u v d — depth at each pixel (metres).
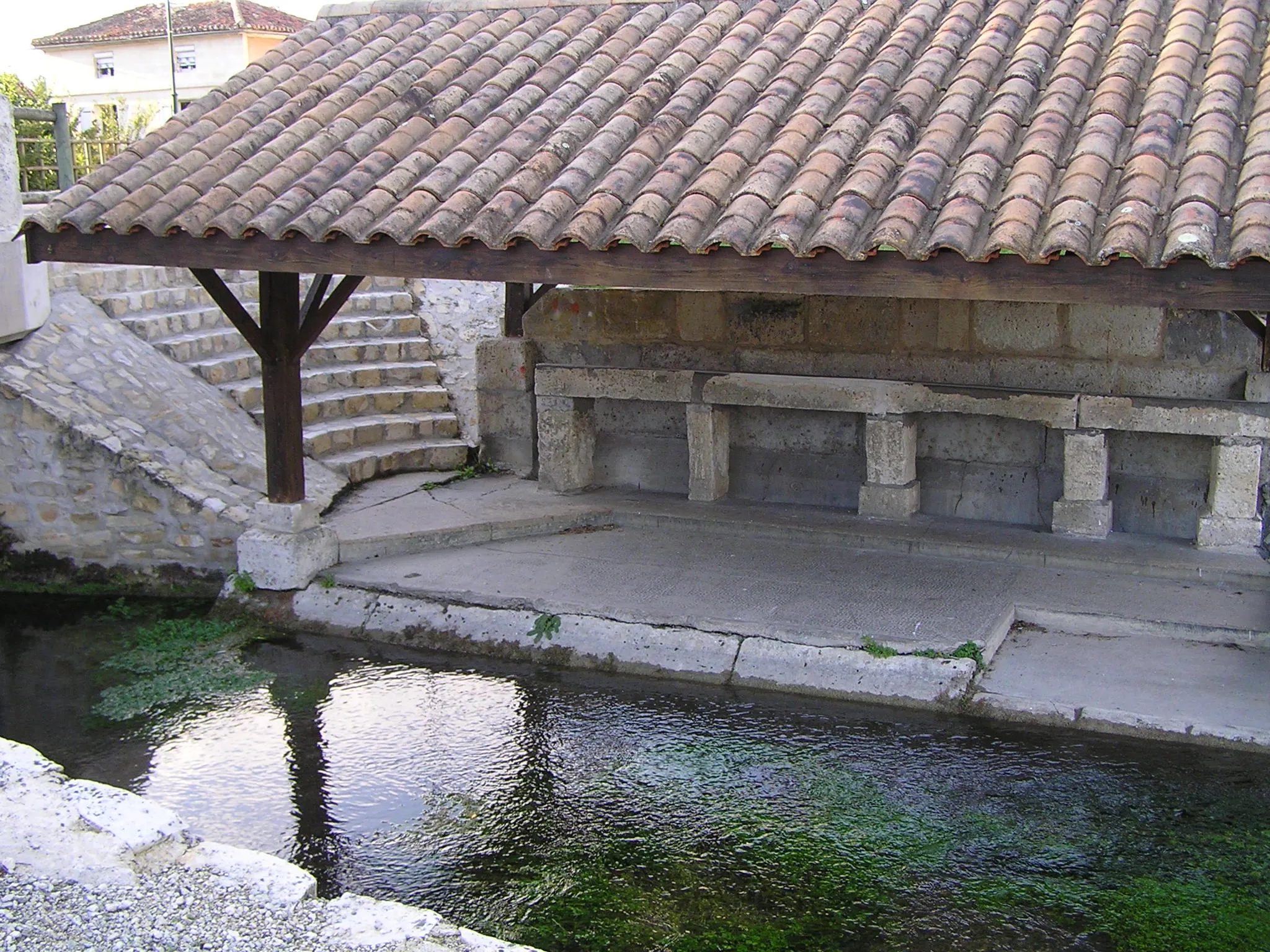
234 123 7.64
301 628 7.76
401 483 9.80
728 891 4.91
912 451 8.42
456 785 5.83
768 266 5.56
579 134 6.75
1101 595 7.16
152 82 33.28
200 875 3.83
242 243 6.57
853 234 5.41
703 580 7.62
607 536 8.59
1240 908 4.70
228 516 8.48
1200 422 7.49
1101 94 6.18
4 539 8.86
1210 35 6.68
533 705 6.64
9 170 8.85
